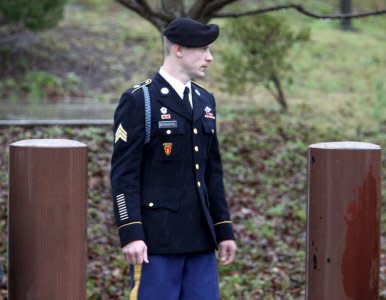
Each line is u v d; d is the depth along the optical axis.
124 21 50.53
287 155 22.62
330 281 6.73
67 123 23.52
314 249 6.80
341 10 55.00
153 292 7.35
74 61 42.06
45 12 40.16
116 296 11.80
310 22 54.03
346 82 40.78
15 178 6.38
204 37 7.51
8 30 43.00
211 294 7.54
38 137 21.73
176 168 7.45
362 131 28.48
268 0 54.97
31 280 6.37
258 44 30.25
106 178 18.33
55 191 6.32
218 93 36.78
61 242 6.35
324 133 26.86
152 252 7.35
